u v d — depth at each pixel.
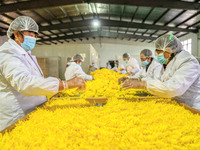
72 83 1.11
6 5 6.31
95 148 0.65
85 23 9.80
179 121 0.92
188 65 1.18
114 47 15.23
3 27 8.99
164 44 1.37
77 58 3.23
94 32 13.12
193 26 9.44
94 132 0.79
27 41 1.23
